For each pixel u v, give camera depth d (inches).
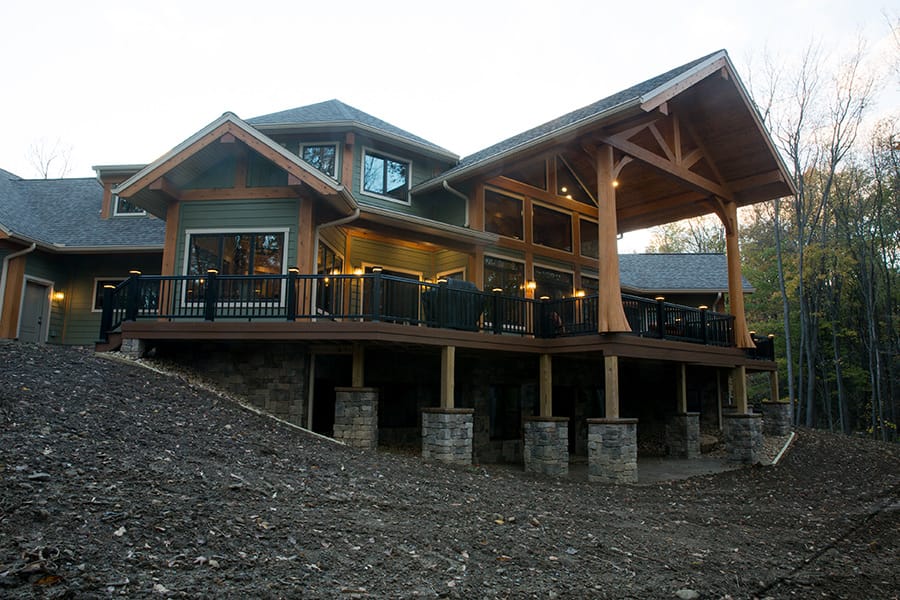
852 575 217.9
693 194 619.8
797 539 267.9
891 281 1079.0
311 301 455.2
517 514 244.4
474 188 565.9
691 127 563.8
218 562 147.9
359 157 581.9
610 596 168.6
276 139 585.9
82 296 620.7
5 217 569.9
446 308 434.0
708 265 923.4
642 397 701.9
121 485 185.3
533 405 569.3
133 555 142.6
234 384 427.2
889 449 623.5
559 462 434.6
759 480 458.9
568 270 652.1
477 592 157.9
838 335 1060.5
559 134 456.1
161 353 434.9
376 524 199.5
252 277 410.9
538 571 180.4
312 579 148.7
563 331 479.5
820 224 1091.9
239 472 230.5
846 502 370.6
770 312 1250.0
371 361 482.3
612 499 330.3
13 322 556.1
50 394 264.7
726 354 550.9
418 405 504.4
